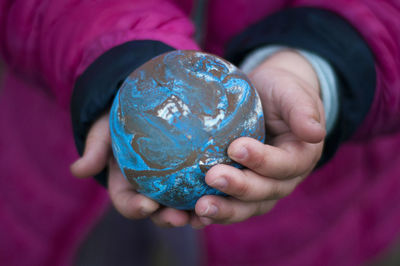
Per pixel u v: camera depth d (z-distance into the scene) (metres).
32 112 0.41
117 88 0.30
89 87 0.30
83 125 0.30
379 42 0.31
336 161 0.41
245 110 0.28
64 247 0.43
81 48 0.31
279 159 0.27
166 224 0.31
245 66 0.34
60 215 0.42
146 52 0.30
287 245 0.43
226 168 0.27
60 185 0.42
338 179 0.42
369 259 0.47
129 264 0.46
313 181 0.41
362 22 0.31
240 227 0.42
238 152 0.27
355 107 0.32
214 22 0.40
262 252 0.43
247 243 0.43
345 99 0.31
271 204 0.30
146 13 0.31
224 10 0.39
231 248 0.43
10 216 0.42
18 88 0.42
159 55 0.29
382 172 0.44
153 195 0.29
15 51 0.33
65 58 0.31
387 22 0.32
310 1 0.34
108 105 0.31
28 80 0.37
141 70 0.29
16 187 0.42
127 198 0.31
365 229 0.46
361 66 0.31
